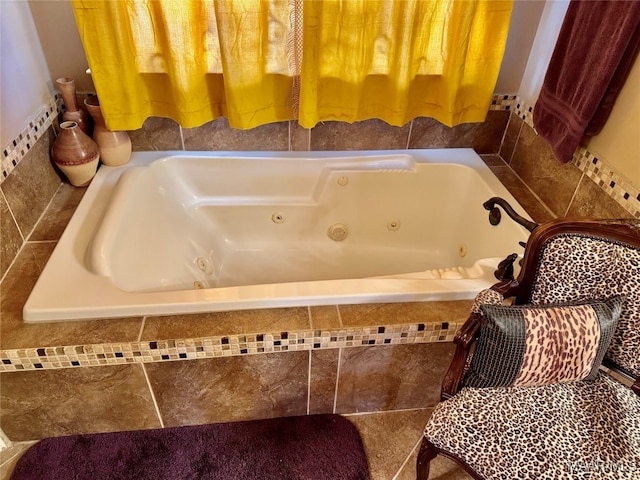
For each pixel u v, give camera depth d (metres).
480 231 2.04
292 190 2.19
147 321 1.42
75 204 1.87
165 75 1.86
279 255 2.24
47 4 1.78
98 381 1.46
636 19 1.38
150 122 2.05
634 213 1.52
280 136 2.13
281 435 1.65
